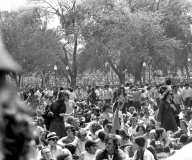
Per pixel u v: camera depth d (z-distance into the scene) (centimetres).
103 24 8300
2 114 179
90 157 1236
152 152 1178
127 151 1339
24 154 181
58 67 9038
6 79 186
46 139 1373
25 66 8269
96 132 1600
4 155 178
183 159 236
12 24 8362
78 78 10725
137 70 8375
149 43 7862
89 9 8619
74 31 8469
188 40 9012
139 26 7788
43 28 8700
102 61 8381
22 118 182
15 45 8162
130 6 8975
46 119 1831
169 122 1850
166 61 7962
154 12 8712
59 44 8588
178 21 8619
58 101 1806
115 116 1593
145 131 1603
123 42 7831
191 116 2383
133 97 3831
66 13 8844
